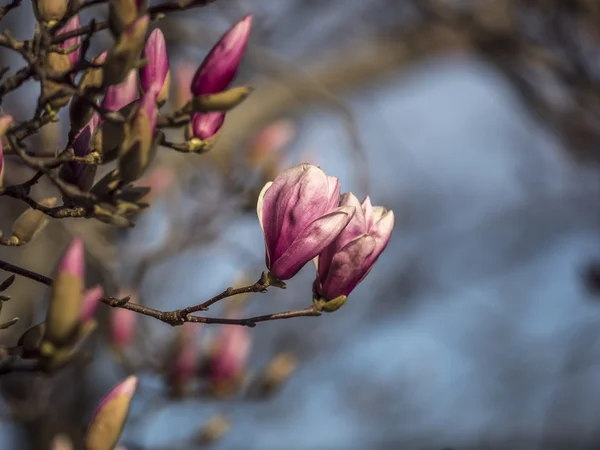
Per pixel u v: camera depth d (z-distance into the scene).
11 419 5.95
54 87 2.57
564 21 8.51
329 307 2.85
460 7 9.15
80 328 2.34
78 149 2.76
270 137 6.88
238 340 5.87
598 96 8.57
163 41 2.76
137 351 5.94
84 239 6.22
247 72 8.54
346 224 2.76
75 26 2.72
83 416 6.90
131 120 2.47
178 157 6.89
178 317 2.79
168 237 6.67
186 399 5.84
